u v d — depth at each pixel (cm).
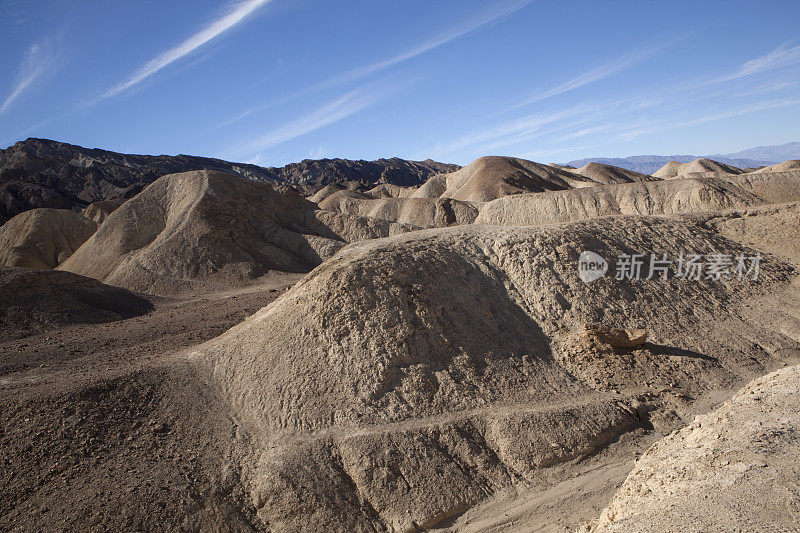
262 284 3450
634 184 4853
